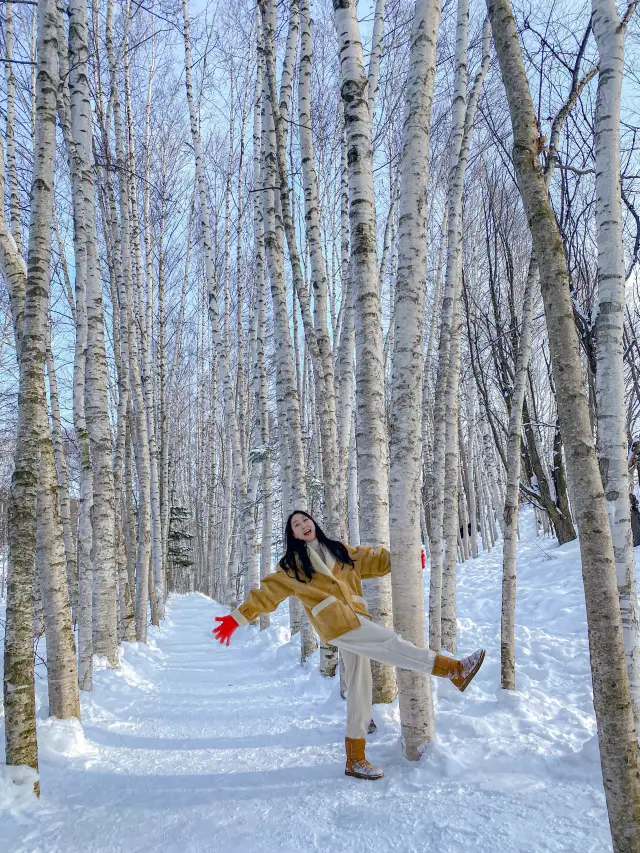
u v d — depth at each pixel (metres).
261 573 12.01
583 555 1.92
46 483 4.09
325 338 6.14
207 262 11.44
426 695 3.35
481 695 4.74
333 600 3.22
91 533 7.10
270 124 6.84
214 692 6.33
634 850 1.78
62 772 3.51
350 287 7.15
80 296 6.51
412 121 3.49
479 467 19.72
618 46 3.04
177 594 29.47
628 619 3.05
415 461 3.42
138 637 9.94
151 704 5.71
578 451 1.92
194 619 17.11
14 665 3.13
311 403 14.26
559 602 8.20
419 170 3.49
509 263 9.34
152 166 14.36
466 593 10.77
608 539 1.90
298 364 12.51
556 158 3.94
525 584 10.26
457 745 3.41
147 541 10.34
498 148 7.36
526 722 3.84
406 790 2.92
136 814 2.92
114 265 9.65
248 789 3.15
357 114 3.84
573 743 3.47
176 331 19.03
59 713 4.09
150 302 13.66
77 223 6.37
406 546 3.36
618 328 3.09
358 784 3.07
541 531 18.20
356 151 3.85
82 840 2.66
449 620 6.25
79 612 6.09
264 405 10.75
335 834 2.53
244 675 7.46
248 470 14.37
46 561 4.13
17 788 3.01
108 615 7.16
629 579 3.08
